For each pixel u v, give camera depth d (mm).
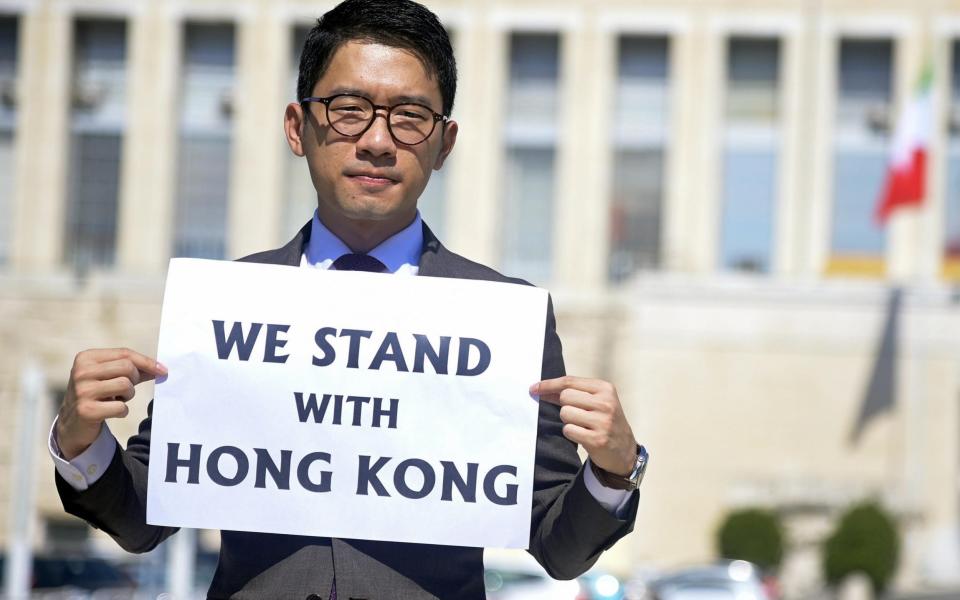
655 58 42625
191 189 43406
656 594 27672
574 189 42094
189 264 4172
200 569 24438
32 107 42969
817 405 39875
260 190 42562
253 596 4027
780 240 41688
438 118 4180
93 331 41500
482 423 4125
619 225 42312
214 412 4113
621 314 40906
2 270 41688
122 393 3932
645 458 3934
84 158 43406
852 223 41938
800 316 40031
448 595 4121
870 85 42156
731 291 40281
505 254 42906
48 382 41344
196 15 42875
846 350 39906
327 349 4141
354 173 4145
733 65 42375
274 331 4148
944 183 41500
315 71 4188
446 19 42281
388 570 4066
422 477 4105
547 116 42875
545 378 4195
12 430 41031
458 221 42125
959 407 39531
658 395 40344
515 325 4168
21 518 19594
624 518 3951
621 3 42125
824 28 41719
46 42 43031
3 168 43156
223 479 4098
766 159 42094
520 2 42250
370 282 4176
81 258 43250
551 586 26031
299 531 4074
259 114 42562
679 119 41906
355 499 4090
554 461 4195
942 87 41375
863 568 35656
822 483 39438
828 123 41562
